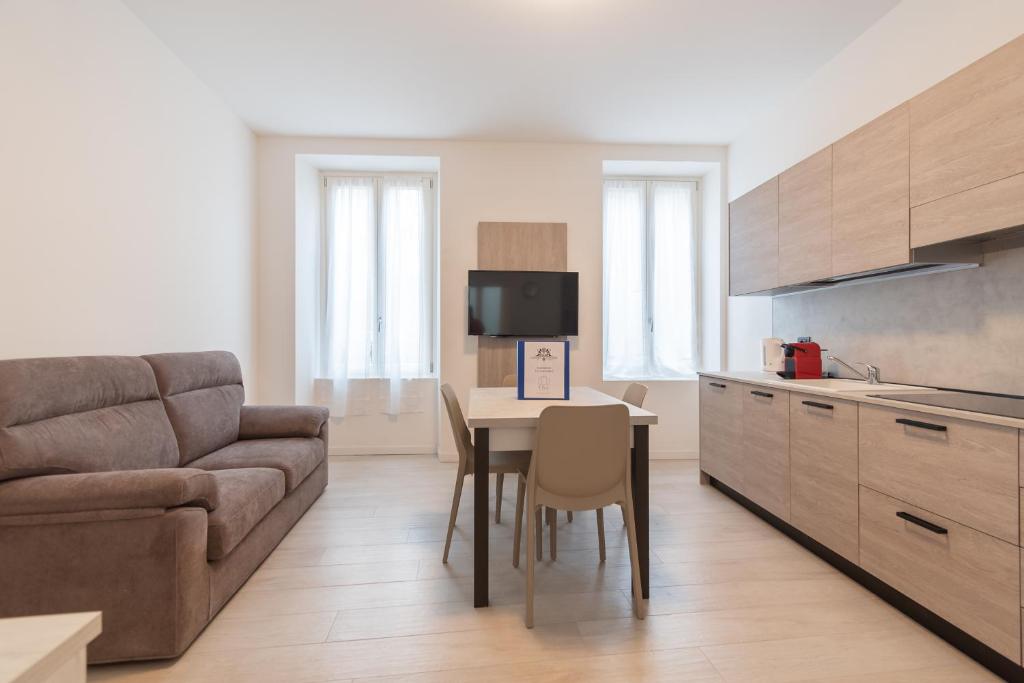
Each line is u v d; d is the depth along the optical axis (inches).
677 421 179.0
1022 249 77.3
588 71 126.8
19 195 77.0
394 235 184.2
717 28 109.0
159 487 63.5
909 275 96.9
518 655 65.8
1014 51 64.9
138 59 105.3
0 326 74.0
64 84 85.4
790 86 134.6
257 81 131.7
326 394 181.9
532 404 93.8
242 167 155.6
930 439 69.0
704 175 186.4
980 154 69.6
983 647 63.0
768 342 130.3
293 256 167.6
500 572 89.9
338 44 115.2
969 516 63.2
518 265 169.9
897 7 101.7
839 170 98.5
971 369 85.8
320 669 62.9
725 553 97.4
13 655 20.1
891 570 76.0
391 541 103.8
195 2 100.3
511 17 105.3
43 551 62.0
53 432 69.9
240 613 75.9
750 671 62.6
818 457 93.0
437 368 185.2
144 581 62.9
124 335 101.1
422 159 171.9
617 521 116.2
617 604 78.7
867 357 109.8
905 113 82.6
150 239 109.7
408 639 69.4
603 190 183.5
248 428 128.2
